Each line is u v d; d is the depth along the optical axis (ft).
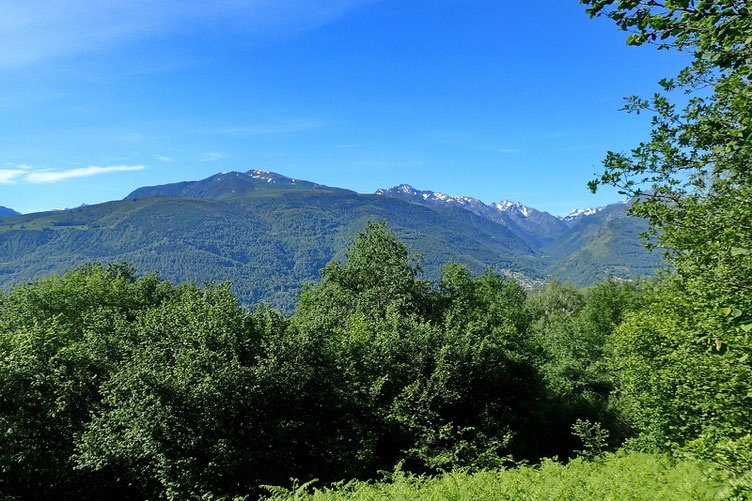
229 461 50.14
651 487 36.94
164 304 71.77
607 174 29.76
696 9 15.96
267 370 56.18
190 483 46.19
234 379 51.11
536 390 96.12
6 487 47.37
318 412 67.97
